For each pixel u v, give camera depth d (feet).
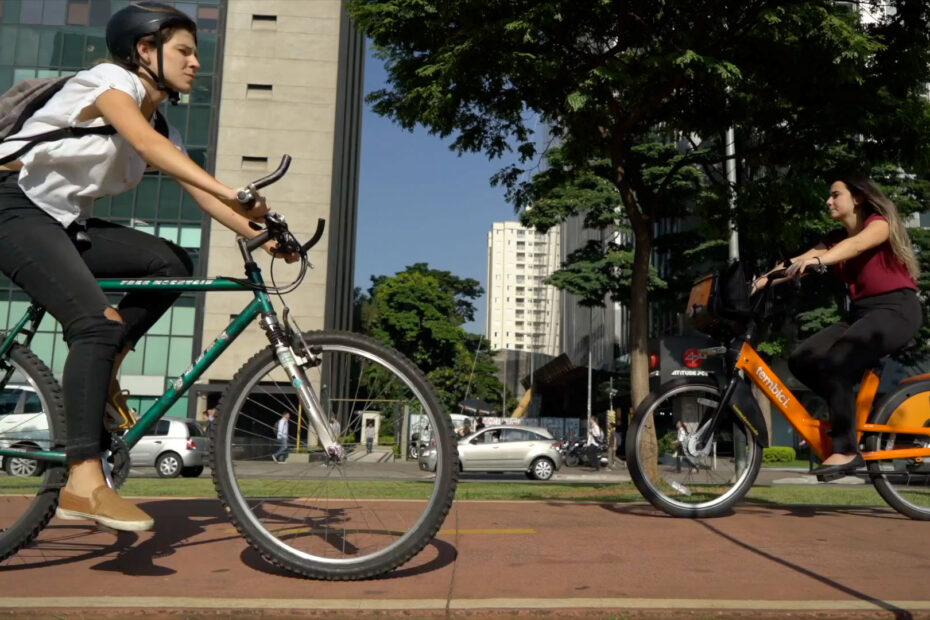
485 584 7.43
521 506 13.44
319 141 110.52
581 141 32.27
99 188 7.95
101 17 108.27
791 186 31.19
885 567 8.38
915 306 11.96
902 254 11.78
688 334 101.50
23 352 8.17
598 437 86.53
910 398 12.39
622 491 22.34
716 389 12.51
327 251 108.06
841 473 11.89
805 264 11.59
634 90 29.78
